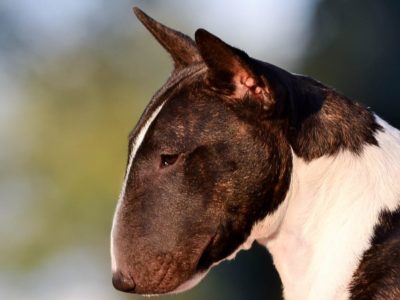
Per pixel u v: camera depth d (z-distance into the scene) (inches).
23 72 1544.0
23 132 1519.4
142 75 1536.7
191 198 368.5
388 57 966.4
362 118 376.2
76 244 1440.7
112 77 1541.6
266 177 367.6
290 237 372.2
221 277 951.0
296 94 372.2
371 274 354.9
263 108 366.6
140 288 372.5
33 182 1478.8
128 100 1529.3
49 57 1550.2
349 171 367.6
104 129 1509.6
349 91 989.8
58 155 1492.4
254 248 923.4
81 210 1450.5
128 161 378.6
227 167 367.6
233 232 370.6
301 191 369.7
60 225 1448.1
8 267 1451.8
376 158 369.4
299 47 1108.5
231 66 365.1
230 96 369.4
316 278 362.9
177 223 368.8
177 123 370.3
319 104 374.6
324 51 1027.9
